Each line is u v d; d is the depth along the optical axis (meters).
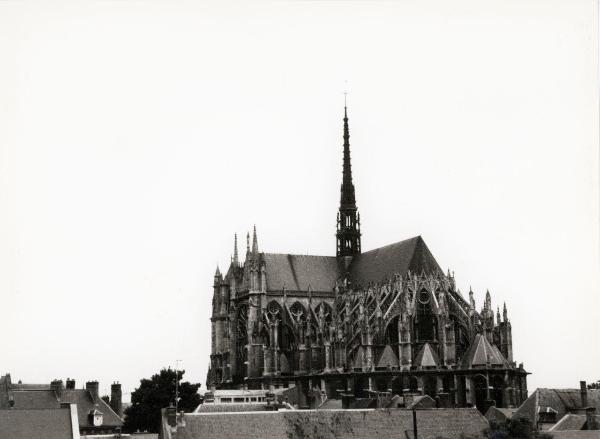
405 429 113.81
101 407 175.75
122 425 180.12
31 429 114.06
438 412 117.25
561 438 116.50
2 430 112.31
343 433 110.75
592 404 154.88
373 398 187.00
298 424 109.88
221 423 107.12
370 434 111.69
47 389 183.50
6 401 159.62
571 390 156.50
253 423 108.38
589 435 117.00
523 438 113.81
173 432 104.44
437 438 112.38
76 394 175.88
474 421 118.25
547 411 148.00
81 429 170.12
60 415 117.31
